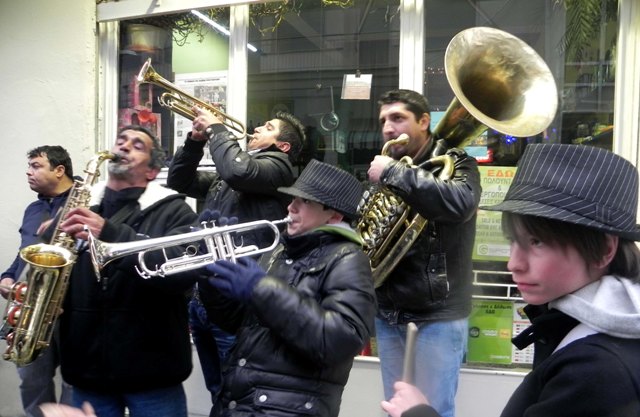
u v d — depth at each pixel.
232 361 2.04
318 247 2.08
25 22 4.55
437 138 2.77
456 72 2.64
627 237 1.14
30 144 4.54
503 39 2.71
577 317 1.12
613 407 1.01
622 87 3.42
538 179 1.20
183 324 2.59
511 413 1.18
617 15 3.46
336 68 4.04
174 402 2.56
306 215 2.13
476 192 2.46
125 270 2.30
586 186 1.15
